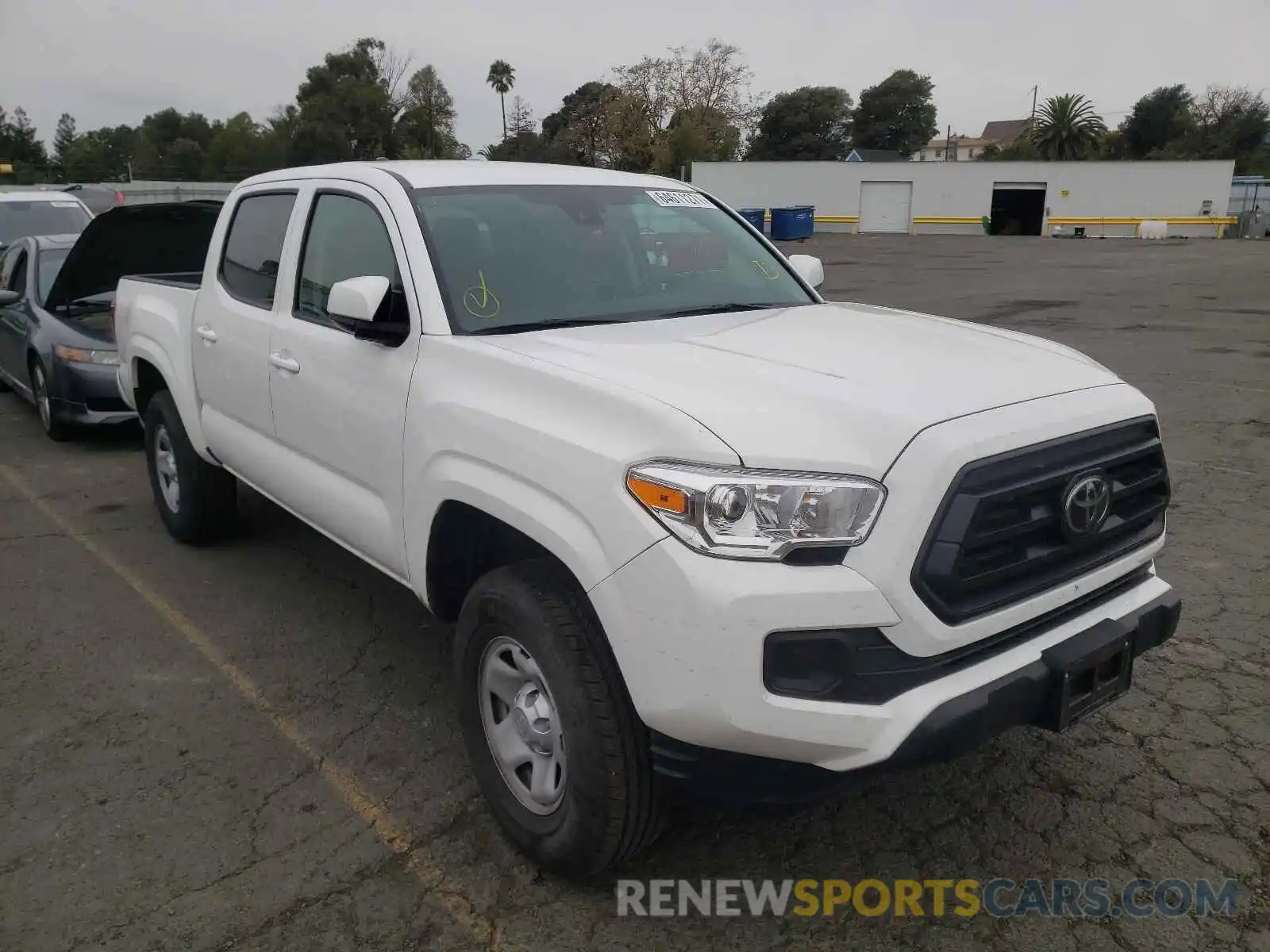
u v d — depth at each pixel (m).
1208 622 4.48
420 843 3.04
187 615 4.73
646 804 2.59
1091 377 2.92
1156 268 26.53
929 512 2.29
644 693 2.36
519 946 2.62
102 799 3.25
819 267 4.47
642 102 67.62
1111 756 3.46
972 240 45.81
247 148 78.25
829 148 97.19
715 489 2.26
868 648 2.29
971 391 2.60
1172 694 3.86
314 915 2.72
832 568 2.27
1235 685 3.93
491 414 2.81
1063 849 2.98
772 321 3.45
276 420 4.09
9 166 44.38
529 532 2.64
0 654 4.32
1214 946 2.59
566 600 2.62
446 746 3.59
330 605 4.84
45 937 2.63
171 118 101.94
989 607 2.42
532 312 3.37
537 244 3.62
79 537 5.85
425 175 3.72
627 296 3.63
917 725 2.30
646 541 2.33
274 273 4.24
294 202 4.18
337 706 3.88
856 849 3.01
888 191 52.06
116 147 108.19
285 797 3.27
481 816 3.17
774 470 2.29
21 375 8.68
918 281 23.08
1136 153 89.06
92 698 3.93
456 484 2.91
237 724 3.73
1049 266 27.95
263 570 5.30
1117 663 2.74
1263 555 5.26
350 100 70.75
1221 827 3.07
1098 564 2.71
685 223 4.17
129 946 2.60
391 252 3.48
